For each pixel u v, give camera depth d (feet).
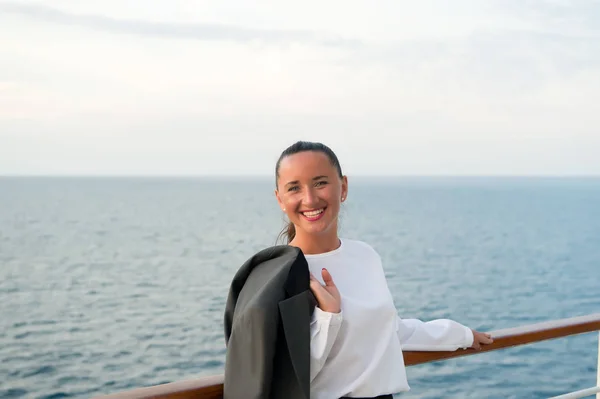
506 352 111.34
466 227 348.18
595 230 347.77
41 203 579.07
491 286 173.68
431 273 191.93
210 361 104.88
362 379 5.88
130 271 199.31
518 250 253.65
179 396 5.57
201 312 142.20
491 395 87.45
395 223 359.05
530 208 548.31
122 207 526.98
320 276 6.23
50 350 113.19
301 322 5.25
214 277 188.14
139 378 96.99
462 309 143.84
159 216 423.64
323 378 5.86
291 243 6.57
